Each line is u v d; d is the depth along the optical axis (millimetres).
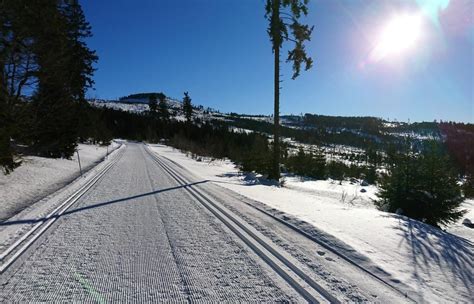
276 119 16656
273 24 15625
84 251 4695
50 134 18281
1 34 10906
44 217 6699
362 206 10523
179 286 3637
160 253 4664
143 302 3270
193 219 6727
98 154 29219
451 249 5191
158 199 9000
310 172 25797
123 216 6914
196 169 20266
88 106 32531
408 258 4637
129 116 96125
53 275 3871
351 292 3523
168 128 84000
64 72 15008
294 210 7707
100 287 3578
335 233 5598
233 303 3275
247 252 4746
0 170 11469
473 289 3809
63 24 14586
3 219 6496
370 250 4840
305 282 3762
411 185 8789
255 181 15664
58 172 14430
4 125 10797
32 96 12938
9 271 3969
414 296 3494
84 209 7543
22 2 10977
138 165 20562
